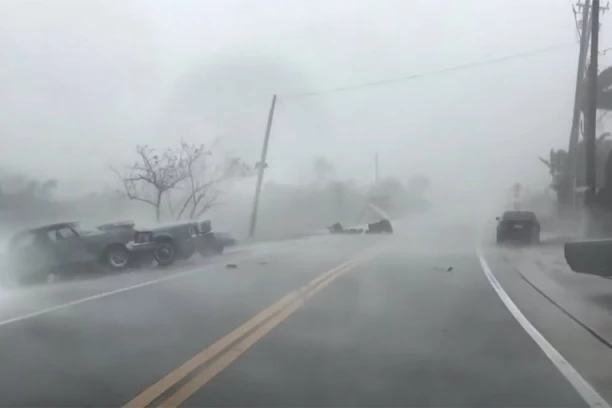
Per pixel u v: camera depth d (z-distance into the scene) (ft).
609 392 21.98
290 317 35.65
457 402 20.89
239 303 40.70
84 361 25.93
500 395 21.63
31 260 57.47
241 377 23.63
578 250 42.78
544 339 30.14
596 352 27.58
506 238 100.01
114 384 22.74
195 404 20.56
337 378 23.52
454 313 37.06
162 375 23.88
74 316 36.29
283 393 21.74
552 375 24.03
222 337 30.48
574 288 47.65
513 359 26.37
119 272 63.82
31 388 22.24
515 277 55.31
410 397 21.39
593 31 86.38
